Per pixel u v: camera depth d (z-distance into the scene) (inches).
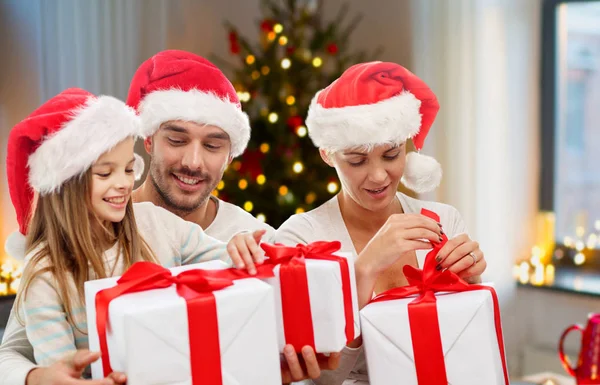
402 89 49.5
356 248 52.8
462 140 112.3
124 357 31.3
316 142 51.1
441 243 41.4
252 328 33.6
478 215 111.7
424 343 36.9
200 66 54.9
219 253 45.3
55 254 38.4
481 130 111.0
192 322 32.2
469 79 111.3
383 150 47.5
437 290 39.4
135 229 42.1
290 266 36.9
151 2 119.1
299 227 53.0
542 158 118.0
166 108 52.3
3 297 102.4
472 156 111.6
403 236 41.4
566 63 114.9
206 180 54.2
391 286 51.0
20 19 110.3
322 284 36.6
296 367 36.7
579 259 117.1
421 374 36.8
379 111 46.8
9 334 40.4
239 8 144.1
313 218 53.7
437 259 40.5
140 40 117.8
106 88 114.3
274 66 121.3
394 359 37.2
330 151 49.5
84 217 38.4
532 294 113.6
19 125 39.0
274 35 123.4
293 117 117.5
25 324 38.1
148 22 119.0
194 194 54.3
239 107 57.8
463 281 39.5
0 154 109.4
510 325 113.3
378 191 48.8
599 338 45.3
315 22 131.1
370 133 46.3
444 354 36.8
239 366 33.2
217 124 53.4
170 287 35.1
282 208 115.3
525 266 114.9
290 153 116.9
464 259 40.6
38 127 38.5
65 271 38.2
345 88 48.4
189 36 135.1
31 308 37.3
